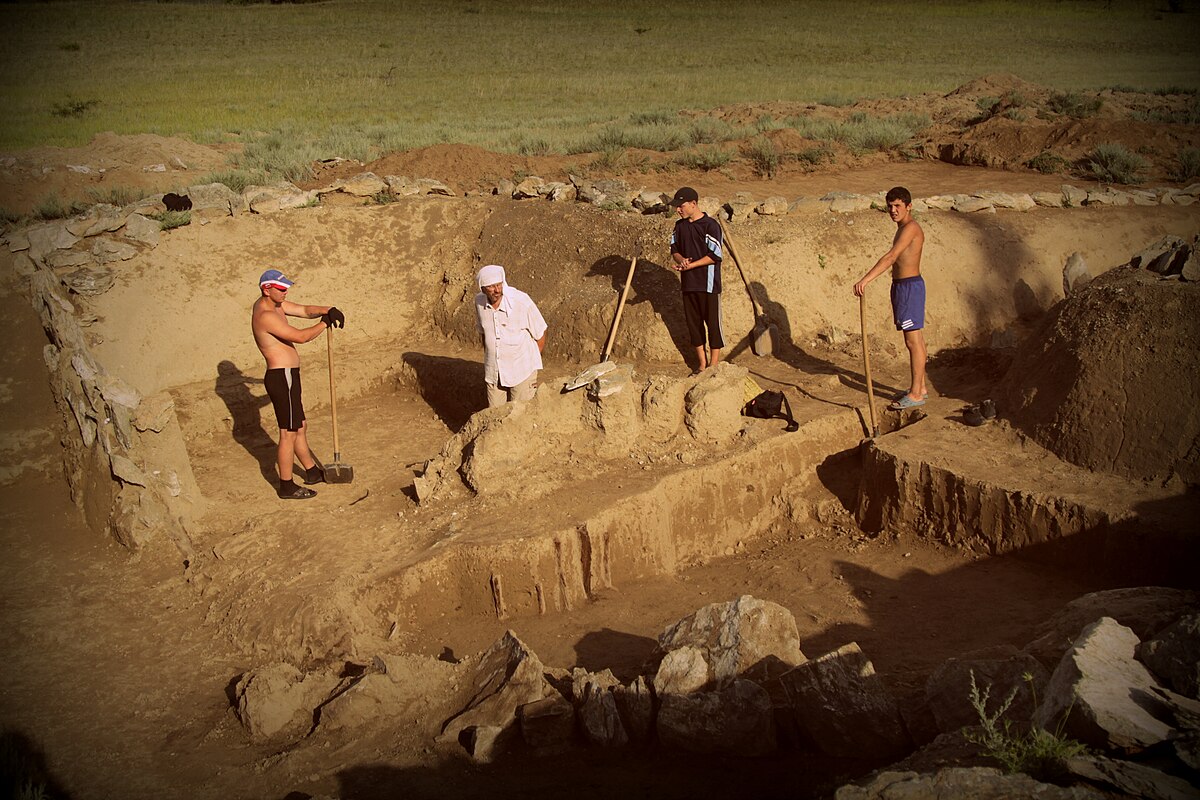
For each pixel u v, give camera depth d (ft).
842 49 162.30
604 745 19.11
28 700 21.80
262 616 23.98
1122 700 14.73
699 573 28.86
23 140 81.66
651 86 123.54
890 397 34.06
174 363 38.32
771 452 31.07
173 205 43.29
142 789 18.81
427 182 50.67
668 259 38.75
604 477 29.04
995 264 43.70
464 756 19.02
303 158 69.56
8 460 30.63
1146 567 25.05
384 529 27.63
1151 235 47.21
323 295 43.06
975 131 68.85
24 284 35.06
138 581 26.50
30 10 193.16
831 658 18.65
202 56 148.25
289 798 18.15
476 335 41.65
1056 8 213.87
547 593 26.12
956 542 28.71
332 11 205.16
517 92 119.85
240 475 32.68
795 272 40.01
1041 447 29.53
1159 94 97.71
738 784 17.80
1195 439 26.61
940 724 17.74
